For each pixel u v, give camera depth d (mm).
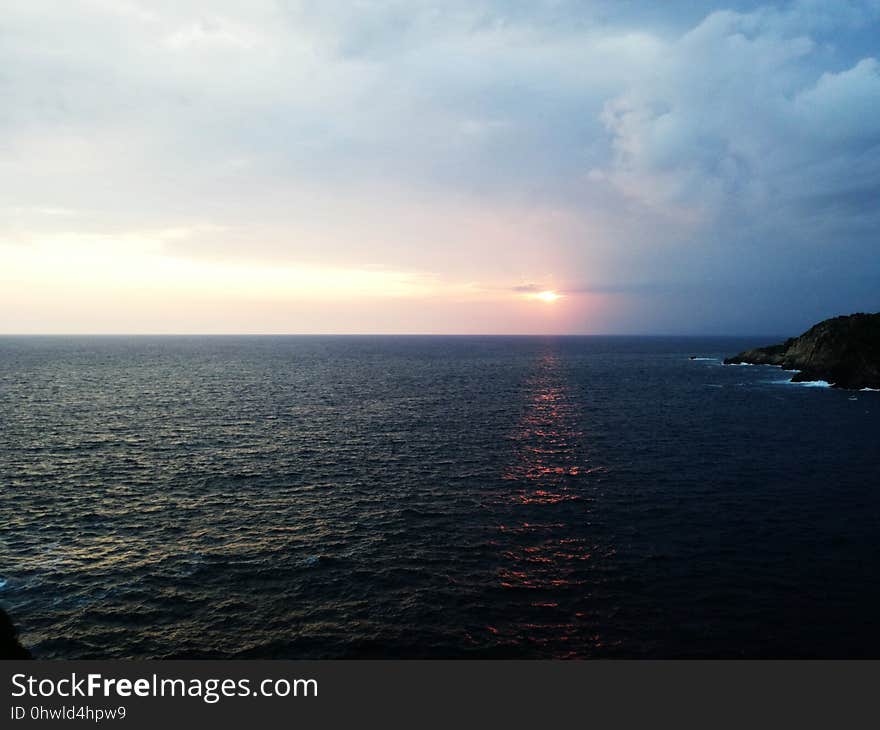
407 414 71188
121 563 26859
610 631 21234
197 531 30922
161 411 71375
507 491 38375
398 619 22078
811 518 32812
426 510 34469
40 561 26969
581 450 50969
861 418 67375
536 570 26203
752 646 20234
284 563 26969
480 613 22500
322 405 78688
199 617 22234
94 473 41812
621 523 32219
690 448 51719
